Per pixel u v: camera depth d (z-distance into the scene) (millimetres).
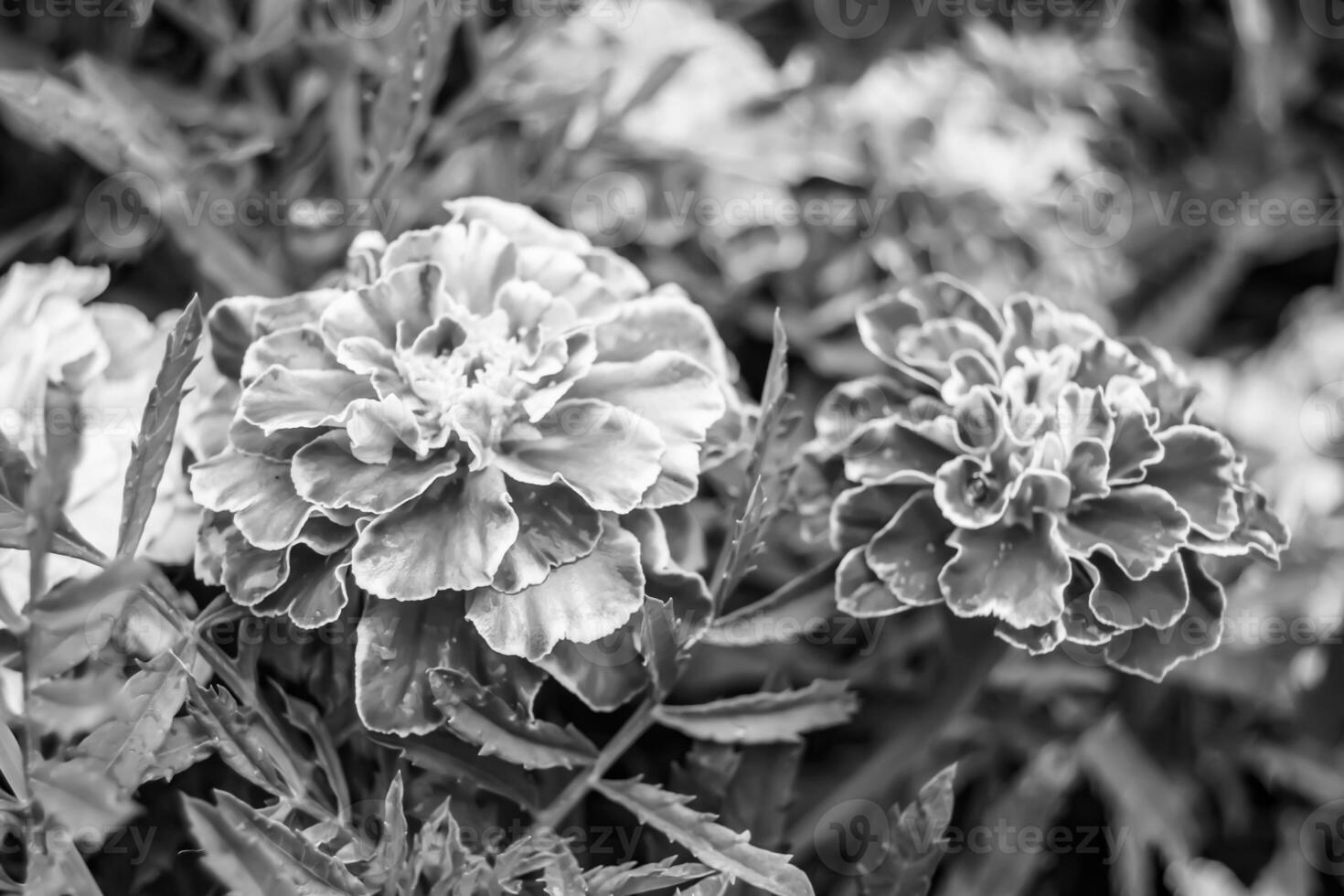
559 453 201
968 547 210
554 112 262
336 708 209
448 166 260
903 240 285
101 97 247
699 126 280
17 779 194
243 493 199
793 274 280
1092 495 210
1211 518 212
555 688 228
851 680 244
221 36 262
